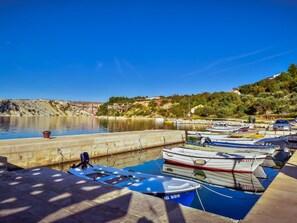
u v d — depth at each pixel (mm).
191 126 52469
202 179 12188
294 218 4039
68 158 16203
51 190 4895
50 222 3506
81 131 41375
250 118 46438
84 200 4340
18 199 4398
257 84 91062
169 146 24531
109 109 148750
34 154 14430
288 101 62125
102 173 8836
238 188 10719
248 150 15727
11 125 55875
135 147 21672
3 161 8625
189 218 3627
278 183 6348
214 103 77500
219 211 8289
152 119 96750
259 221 3908
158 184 7613
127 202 4258
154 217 3658
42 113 157500
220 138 20953
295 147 20812
